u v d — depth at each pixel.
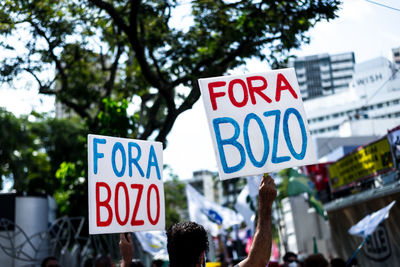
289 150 3.35
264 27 12.27
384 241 12.43
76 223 16.09
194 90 12.28
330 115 86.75
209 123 3.33
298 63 93.94
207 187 87.75
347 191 14.59
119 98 16.08
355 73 41.84
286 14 11.89
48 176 25.66
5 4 11.99
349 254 14.63
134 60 16.22
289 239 30.39
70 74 16.08
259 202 2.83
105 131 12.43
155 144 4.28
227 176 3.26
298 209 28.86
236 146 3.31
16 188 25.11
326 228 27.84
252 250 2.72
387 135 11.43
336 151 26.19
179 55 13.88
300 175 16.59
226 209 14.58
